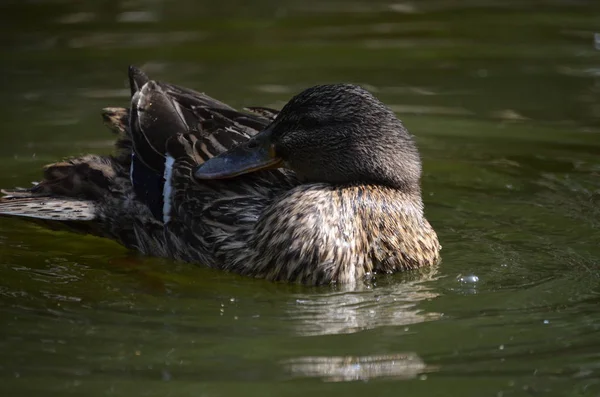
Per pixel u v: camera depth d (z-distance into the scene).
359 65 17.81
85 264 11.16
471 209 12.62
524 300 9.94
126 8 20.98
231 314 9.68
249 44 18.86
